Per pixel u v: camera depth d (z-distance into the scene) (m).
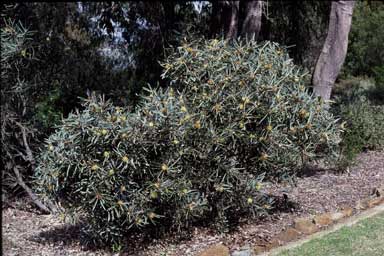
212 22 9.50
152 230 4.71
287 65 4.89
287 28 10.94
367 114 8.34
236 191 4.65
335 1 8.00
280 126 4.62
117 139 4.13
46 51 7.38
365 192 6.00
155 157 4.32
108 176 4.13
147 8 9.70
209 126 4.43
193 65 4.79
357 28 15.55
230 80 4.55
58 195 4.54
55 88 7.35
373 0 16.58
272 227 4.87
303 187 6.34
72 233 5.28
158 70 9.62
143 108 4.33
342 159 6.99
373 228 4.56
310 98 4.74
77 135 4.23
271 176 4.88
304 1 10.87
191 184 4.43
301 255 4.05
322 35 11.12
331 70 8.07
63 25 8.33
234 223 4.99
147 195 4.25
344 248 4.12
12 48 5.96
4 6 7.14
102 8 9.34
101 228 4.43
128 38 9.70
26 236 5.20
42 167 4.56
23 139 6.23
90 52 8.88
